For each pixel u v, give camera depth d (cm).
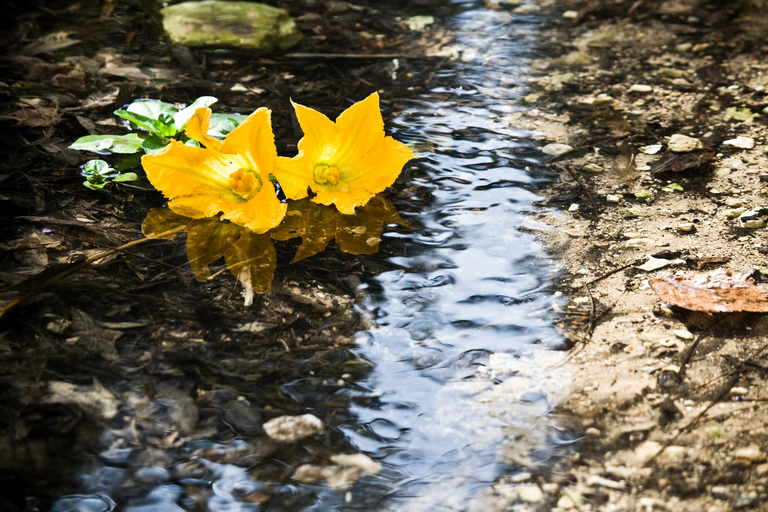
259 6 214
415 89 198
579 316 166
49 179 179
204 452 155
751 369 161
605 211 177
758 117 191
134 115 180
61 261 169
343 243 173
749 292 166
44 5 216
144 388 159
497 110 194
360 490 154
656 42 210
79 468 154
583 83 200
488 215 176
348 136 173
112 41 207
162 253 171
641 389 160
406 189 180
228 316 165
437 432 157
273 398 159
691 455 155
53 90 194
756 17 216
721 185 180
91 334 163
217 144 171
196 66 202
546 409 158
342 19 217
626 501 153
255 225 171
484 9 221
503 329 165
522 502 153
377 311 166
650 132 189
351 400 159
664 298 166
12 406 158
